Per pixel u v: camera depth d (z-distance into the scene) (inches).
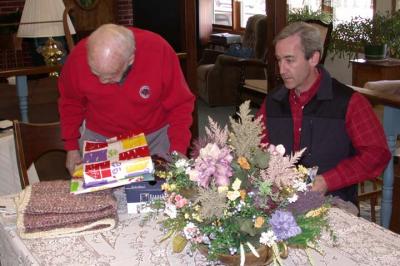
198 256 53.1
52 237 57.9
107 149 63.4
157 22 158.1
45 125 81.7
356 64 206.4
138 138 64.9
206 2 319.0
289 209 46.2
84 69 79.7
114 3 301.3
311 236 46.2
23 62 278.8
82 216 58.9
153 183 62.6
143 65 79.3
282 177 45.7
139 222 61.1
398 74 197.9
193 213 46.2
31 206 59.3
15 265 58.3
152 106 82.7
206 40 323.9
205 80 250.5
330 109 75.9
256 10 292.2
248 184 45.8
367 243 54.3
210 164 45.3
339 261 51.1
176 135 80.8
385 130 83.9
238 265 47.9
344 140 76.1
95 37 70.0
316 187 69.4
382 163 73.5
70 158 83.9
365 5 229.1
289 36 73.7
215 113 239.5
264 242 44.2
